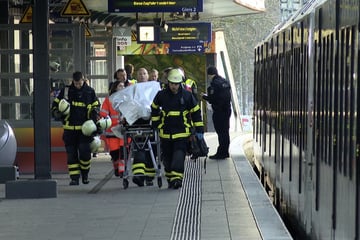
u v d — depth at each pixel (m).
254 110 47.91
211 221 24.78
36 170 30.92
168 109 32.34
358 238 14.09
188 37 67.94
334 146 16.88
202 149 32.72
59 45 39.22
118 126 34.09
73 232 23.20
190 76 88.12
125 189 33.12
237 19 116.12
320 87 19.33
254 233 22.50
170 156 33.03
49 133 30.78
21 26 38.69
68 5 41.84
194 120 32.56
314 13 20.92
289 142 26.98
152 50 82.94
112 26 66.25
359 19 14.11
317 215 19.66
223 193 31.53
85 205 28.64
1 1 40.06
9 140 35.22
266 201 28.64
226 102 45.75
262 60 41.75
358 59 14.12
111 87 37.03
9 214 26.70
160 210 27.25
